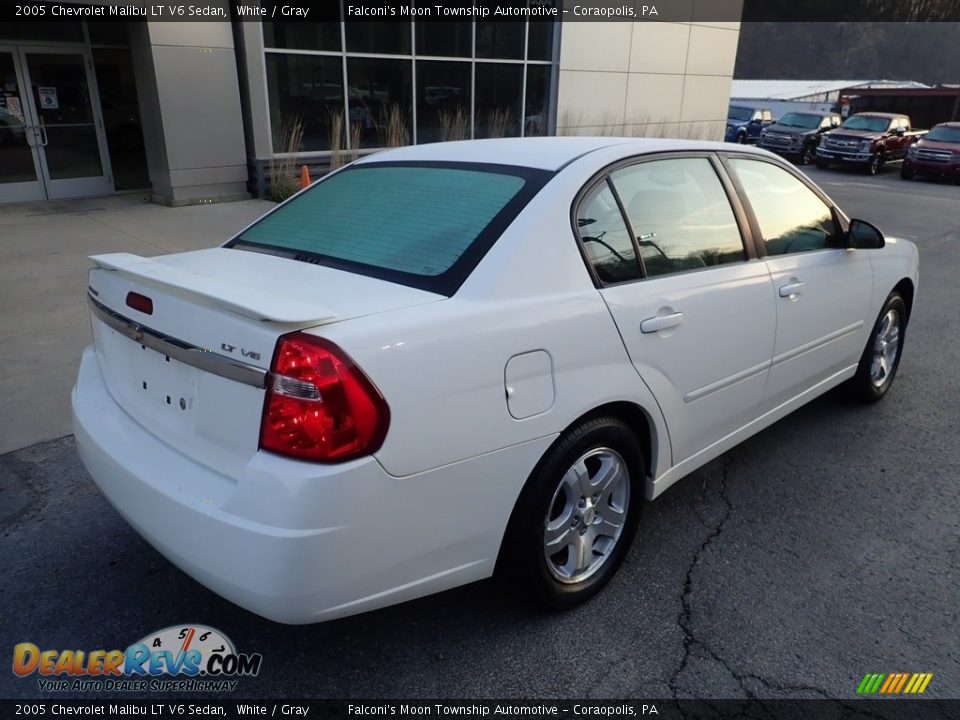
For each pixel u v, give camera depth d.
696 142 3.26
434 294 2.29
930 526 3.33
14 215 9.86
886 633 2.64
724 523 3.32
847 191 17.80
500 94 14.45
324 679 2.41
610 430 2.60
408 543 2.12
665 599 2.80
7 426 4.09
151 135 10.77
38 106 10.72
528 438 2.31
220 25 10.44
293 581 1.93
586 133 15.94
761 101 31.84
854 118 23.48
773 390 3.51
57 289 6.58
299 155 11.71
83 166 11.37
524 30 14.38
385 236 2.66
